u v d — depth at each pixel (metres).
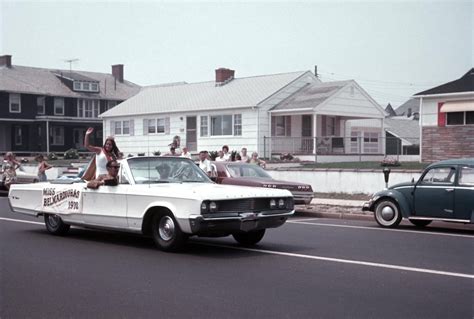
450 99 27.33
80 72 64.25
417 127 54.00
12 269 8.88
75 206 11.77
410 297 7.19
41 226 14.12
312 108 33.66
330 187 22.09
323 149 35.38
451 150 27.48
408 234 13.09
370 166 27.41
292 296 7.23
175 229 10.08
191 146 38.62
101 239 12.03
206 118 37.66
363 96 37.06
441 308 6.70
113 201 10.98
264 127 35.19
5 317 6.39
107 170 11.45
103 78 64.88
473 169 13.12
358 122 41.78
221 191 10.11
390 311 6.58
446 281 8.07
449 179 13.39
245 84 39.03
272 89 36.12
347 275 8.45
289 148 35.22
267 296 7.22
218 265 9.16
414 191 13.83
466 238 12.44
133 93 63.84
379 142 38.75
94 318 6.34
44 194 12.58
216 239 12.12
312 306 6.77
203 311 6.57
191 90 42.06
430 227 14.55
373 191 20.91
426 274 8.53
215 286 7.74
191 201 9.74
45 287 7.72
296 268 8.95
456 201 13.16
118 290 7.54
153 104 42.00
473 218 12.95
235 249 10.76
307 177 22.69
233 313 6.49
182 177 11.40
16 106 55.62
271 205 10.48
